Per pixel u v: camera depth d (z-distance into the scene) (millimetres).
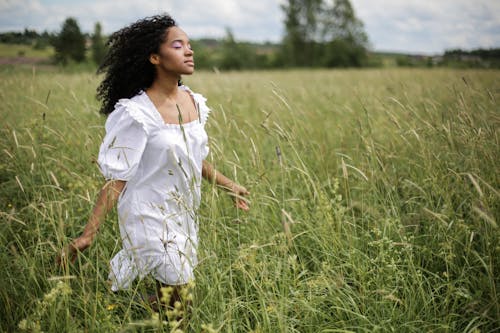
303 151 4191
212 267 2400
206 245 2646
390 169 3779
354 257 2750
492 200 2879
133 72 2498
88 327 2225
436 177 3217
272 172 3881
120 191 2418
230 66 59219
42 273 2617
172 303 2447
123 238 2479
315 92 8789
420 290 2506
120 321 2344
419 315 2422
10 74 6473
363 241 2955
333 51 64688
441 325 2213
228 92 7219
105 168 2334
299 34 65375
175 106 2504
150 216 2395
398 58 45719
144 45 2420
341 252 2768
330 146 4629
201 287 2473
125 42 2482
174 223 2439
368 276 2652
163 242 2330
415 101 5742
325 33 66062
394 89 7375
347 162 4109
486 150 3172
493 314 2363
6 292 2434
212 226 2619
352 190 3807
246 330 2363
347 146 4512
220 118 5016
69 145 3990
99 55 7543
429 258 2830
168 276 2385
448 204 2994
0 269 2514
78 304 2291
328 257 2746
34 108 4930
